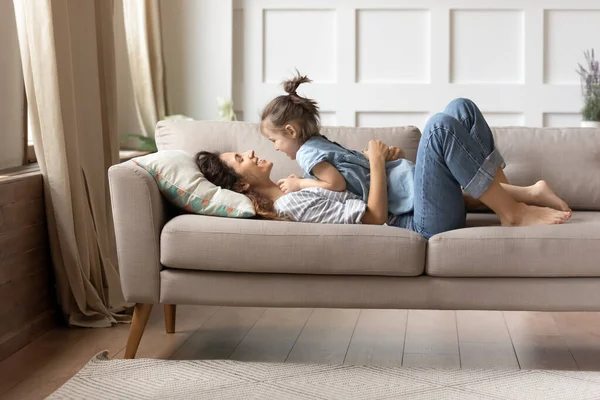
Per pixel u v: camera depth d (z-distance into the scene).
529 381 2.35
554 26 4.63
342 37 4.70
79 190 3.05
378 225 2.45
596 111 4.32
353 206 2.51
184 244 2.39
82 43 3.20
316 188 2.56
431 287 2.39
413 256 2.36
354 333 2.96
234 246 2.37
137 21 4.34
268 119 2.63
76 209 3.05
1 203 2.71
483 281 2.38
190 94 4.70
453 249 2.36
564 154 3.01
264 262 2.38
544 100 4.65
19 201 2.85
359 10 4.70
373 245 2.36
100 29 3.38
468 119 2.57
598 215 2.83
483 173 2.45
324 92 4.73
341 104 4.73
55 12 2.98
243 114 4.78
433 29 4.66
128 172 2.43
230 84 4.68
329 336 2.91
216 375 2.39
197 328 3.02
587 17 4.61
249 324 3.08
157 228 2.45
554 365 2.57
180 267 2.43
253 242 2.37
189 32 4.67
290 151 2.67
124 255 2.44
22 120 3.25
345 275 2.41
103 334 2.96
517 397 2.21
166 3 4.65
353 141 3.03
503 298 2.38
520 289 2.38
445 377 2.39
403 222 2.60
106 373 2.41
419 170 2.49
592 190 2.98
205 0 4.65
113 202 2.44
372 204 2.53
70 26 3.12
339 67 4.71
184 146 3.01
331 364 2.54
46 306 3.07
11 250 2.79
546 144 3.03
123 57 4.44
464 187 2.46
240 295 2.42
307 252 2.36
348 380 2.36
